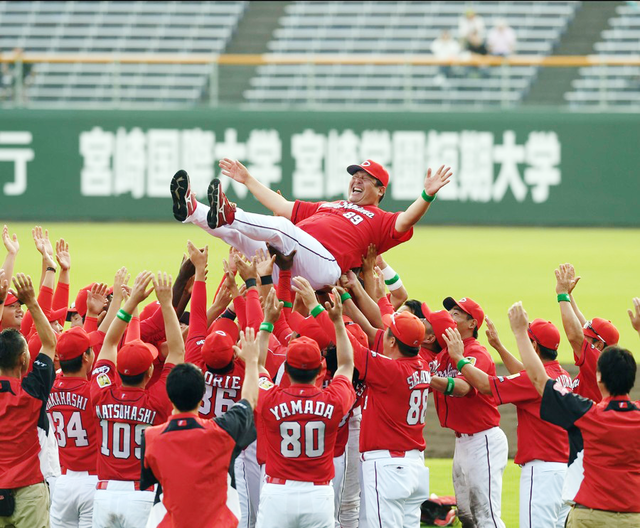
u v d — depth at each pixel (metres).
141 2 152.38
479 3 150.75
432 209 123.06
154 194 121.75
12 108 120.19
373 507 28.91
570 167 121.31
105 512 26.73
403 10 151.12
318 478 26.28
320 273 32.78
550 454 29.81
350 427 32.06
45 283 34.00
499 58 128.62
